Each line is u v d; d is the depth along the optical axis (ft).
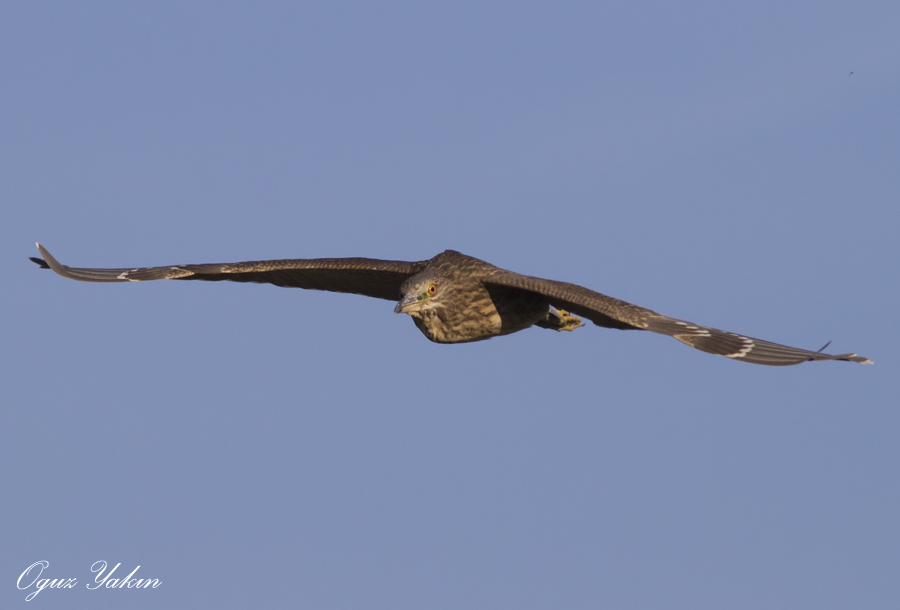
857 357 39.86
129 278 60.34
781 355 42.45
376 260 59.67
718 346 43.62
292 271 60.95
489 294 55.57
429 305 55.01
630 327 46.50
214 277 61.67
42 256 59.47
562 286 49.90
